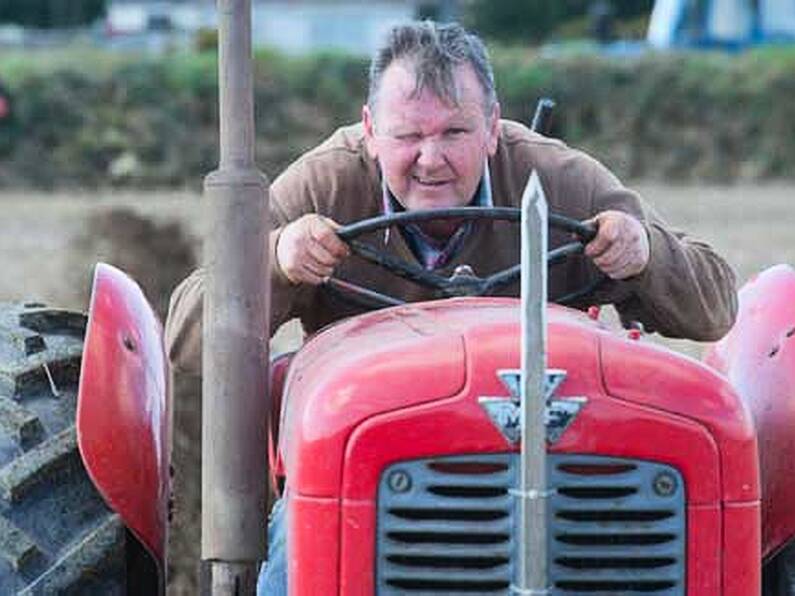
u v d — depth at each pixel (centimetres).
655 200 4475
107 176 5234
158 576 665
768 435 679
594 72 5706
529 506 543
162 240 1962
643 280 726
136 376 659
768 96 5656
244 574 617
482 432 563
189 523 1030
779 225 3553
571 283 765
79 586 627
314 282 698
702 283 738
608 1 11906
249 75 612
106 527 648
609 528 569
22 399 668
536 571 546
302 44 11062
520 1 11800
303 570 574
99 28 13850
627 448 567
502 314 623
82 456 636
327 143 791
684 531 573
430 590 571
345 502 569
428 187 710
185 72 5359
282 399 663
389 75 707
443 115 700
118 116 5325
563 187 774
